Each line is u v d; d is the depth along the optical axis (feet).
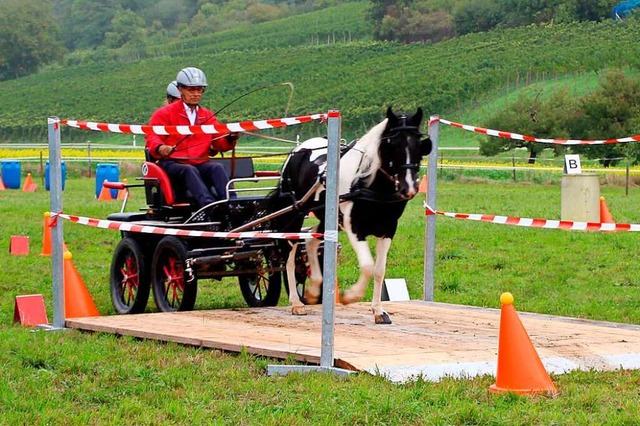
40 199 96.84
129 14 497.46
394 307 35.91
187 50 394.32
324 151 34.53
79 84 327.26
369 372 23.77
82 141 226.79
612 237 61.26
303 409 20.90
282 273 38.34
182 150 36.91
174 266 36.11
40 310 34.47
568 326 31.14
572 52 235.81
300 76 282.15
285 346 26.84
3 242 61.36
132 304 37.14
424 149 30.35
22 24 406.62
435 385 22.54
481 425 19.74
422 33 324.39
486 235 63.16
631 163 138.62
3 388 22.80
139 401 21.77
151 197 36.76
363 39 365.20
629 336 29.07
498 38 287.28
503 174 133.49
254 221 34.42
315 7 496.64
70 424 20.02
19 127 259.39
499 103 208.85
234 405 21.42
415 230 66.13
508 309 22.50
